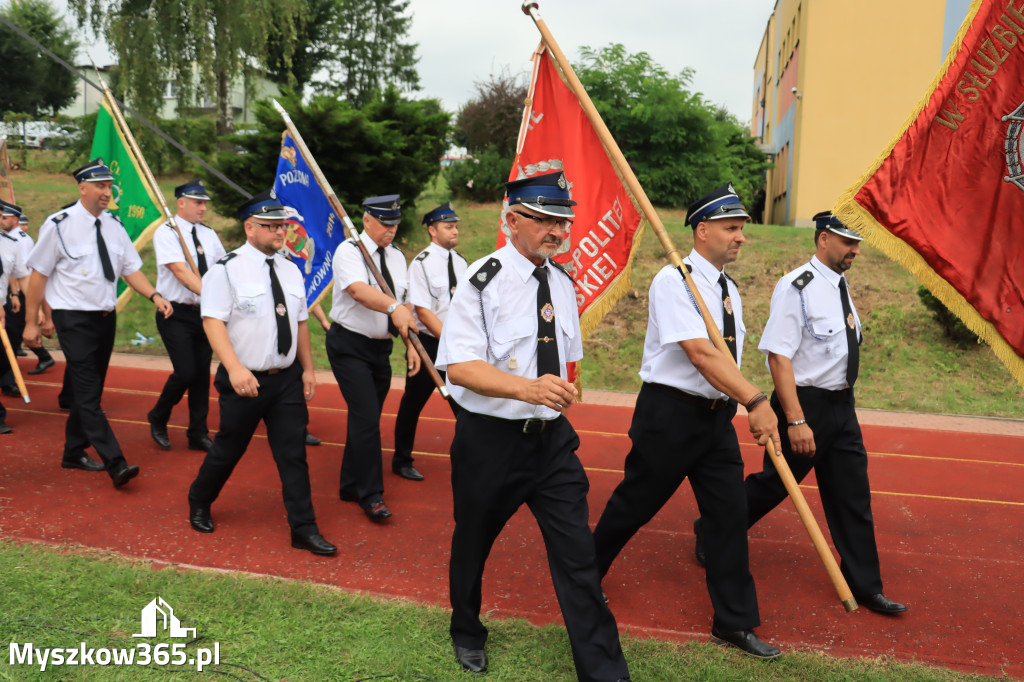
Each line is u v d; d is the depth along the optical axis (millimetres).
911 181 3428
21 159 21797
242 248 4281
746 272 12281
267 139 12516
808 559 4473
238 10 19062
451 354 2867
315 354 10828
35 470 5613
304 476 4352
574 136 4078
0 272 7223
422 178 13758
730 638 3336
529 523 4879
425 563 4219
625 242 4027
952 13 18062
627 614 3701
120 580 3688
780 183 25219
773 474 4047
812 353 3785
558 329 3018
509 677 3023
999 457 6941
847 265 3814
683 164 17359
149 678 2904
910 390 9484
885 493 5844
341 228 5887
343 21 31703
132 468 5070
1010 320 3385
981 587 4121
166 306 5871
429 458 6332
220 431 4395
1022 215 3379
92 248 5230
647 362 3467
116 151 6777
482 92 19406
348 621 3410
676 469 3377
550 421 2990
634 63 17828
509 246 2994
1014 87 3381
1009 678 3137
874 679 3070
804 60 18719
